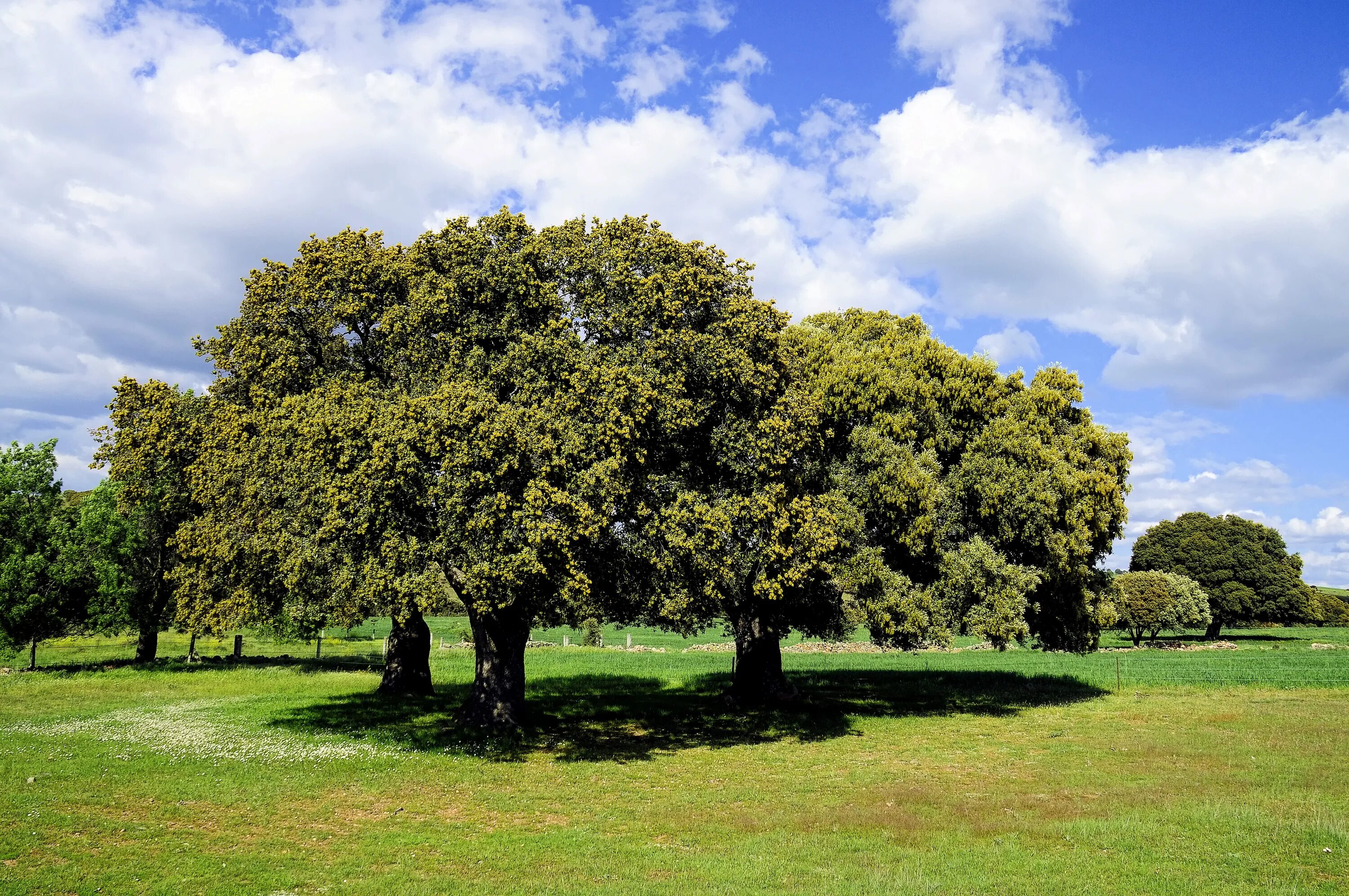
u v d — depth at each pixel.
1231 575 74.69
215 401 26.89
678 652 53.78
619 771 18.89
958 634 27.45
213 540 22.83
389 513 18.62
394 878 11.24
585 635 70.38
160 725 22.91
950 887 10.75
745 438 21.81
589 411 19.64
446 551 18.36
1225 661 47.72
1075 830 13.45
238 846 12.53
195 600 24.95
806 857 12.23
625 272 21.72
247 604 22.88
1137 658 50.72
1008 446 26.66
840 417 27.69
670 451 22.34
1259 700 31.83
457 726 23.39
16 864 11.20
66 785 15.55
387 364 22.38
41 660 43.41
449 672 38.38
